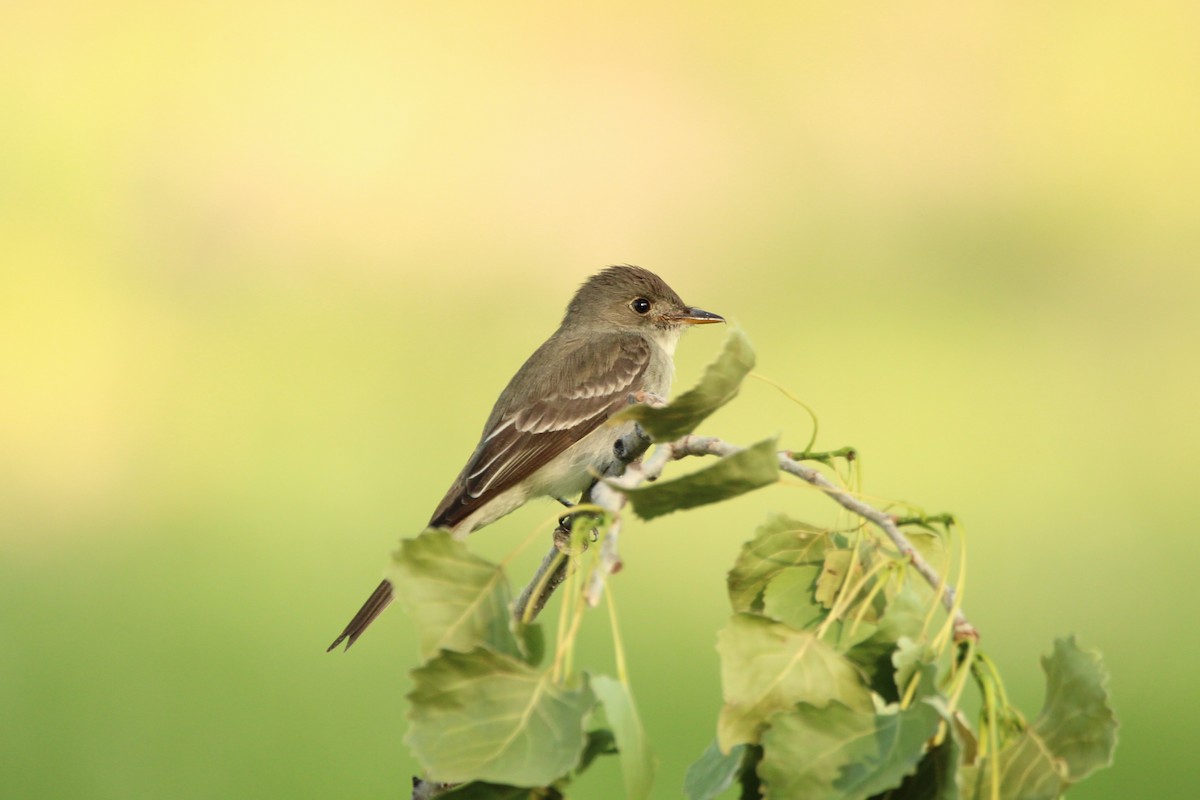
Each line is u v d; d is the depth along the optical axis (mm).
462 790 2209
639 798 2109
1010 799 2305
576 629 2205
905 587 2492
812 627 2750
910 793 2264
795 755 2250
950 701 2252
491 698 2143
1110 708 2281
